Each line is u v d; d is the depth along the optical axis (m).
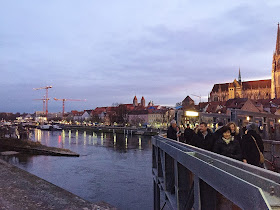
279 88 149.88
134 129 107.00
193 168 3.50
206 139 6.23
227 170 2.66
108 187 22.27
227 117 17.00
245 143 5.88
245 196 1.99
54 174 27.72
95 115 184.12
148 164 33.09
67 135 102.94
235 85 167.75
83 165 32.88
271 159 14.53
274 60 154.88
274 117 21.17
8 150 50.19
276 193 1.90
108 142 67.50
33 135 103.44
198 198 3.34
